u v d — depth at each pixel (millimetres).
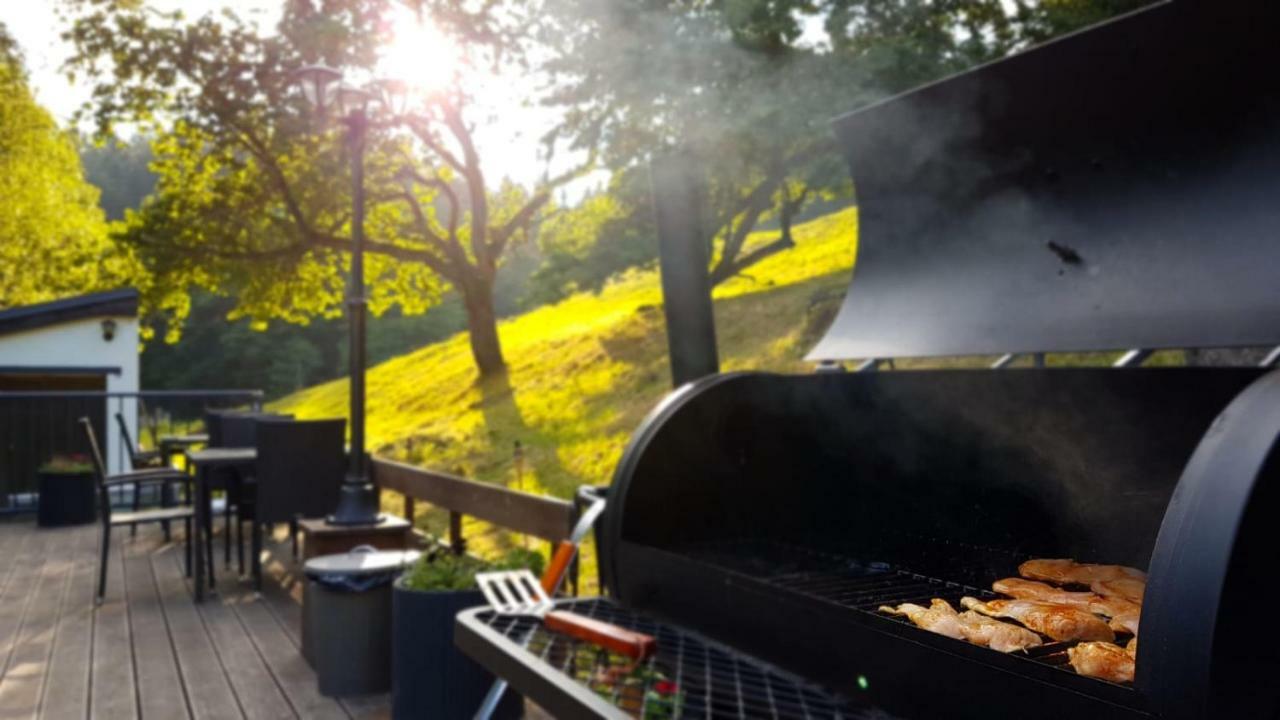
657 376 12695
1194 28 1797
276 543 7395
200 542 5328
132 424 12078
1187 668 1099
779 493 2650
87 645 4434
